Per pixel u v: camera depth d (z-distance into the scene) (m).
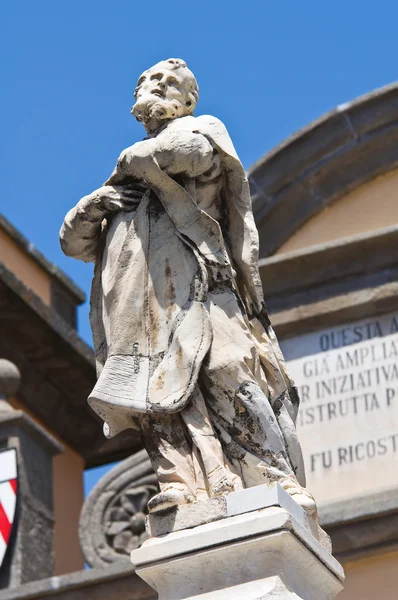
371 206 14.08
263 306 7.98
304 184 14.16
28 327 16.73
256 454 7.65
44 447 14.44
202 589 7.37
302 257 13.66
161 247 7.94
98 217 8.14
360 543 12.14
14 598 12.63
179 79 8.28
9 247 17.33
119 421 7.81
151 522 7.54
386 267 13.54
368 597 12.02
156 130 8.26
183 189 7.93
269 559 7.31
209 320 7.76
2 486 13.91
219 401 7.70
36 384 16.92
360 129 14.17
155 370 7.76
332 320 13.52
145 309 7.87
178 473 7.64
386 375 13.17
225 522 7.40
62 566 16.05
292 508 7.46
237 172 8.02
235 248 8.03
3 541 13.67
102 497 13.28
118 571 12.46
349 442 12.98
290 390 8.00
